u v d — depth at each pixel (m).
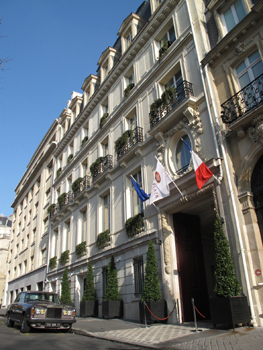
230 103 10.12
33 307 9.48
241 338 6.40
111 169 17.11
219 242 8.58
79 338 8.47
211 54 11.23
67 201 23.52
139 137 14.83
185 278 11.73
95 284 16.55
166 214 12.32
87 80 24.83
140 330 9.18
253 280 8.15
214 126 10.55
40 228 29.59
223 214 9.45
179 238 12.30
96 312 15.39
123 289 13.78
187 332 8.00
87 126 23.52
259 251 8.30
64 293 18.45
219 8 11.84
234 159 9.66
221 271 8.20
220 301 7.80
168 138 12.92
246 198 8.95
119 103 18.34
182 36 13.61
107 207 17.77
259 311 7.79
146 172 14.06
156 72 14.80
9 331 9.93
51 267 24.17
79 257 19.45
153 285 10.77
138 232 13.58
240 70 10.50
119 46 21.58
